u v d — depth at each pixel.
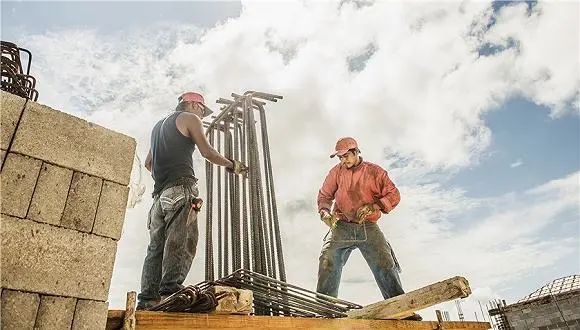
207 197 4.94
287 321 2.50
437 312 3.39
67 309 1.77
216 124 5.15
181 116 3.57
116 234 2.03
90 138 2.08
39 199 1.84
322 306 3.23
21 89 2.35
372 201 4.66
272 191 4.45
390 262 4.25
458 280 2.64
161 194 3.34
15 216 1.76
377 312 3.07
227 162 3.61
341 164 4.94
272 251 4.16
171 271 2.98
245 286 3.11
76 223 1.92
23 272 1.71
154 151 3.62
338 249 4.50
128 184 2.16
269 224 4.27
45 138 1.93
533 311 11.70
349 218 4.59
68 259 1.84
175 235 3.11
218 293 2.26
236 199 4.52
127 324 1.89
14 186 1.79
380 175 4.71
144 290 3.28
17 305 1.65
